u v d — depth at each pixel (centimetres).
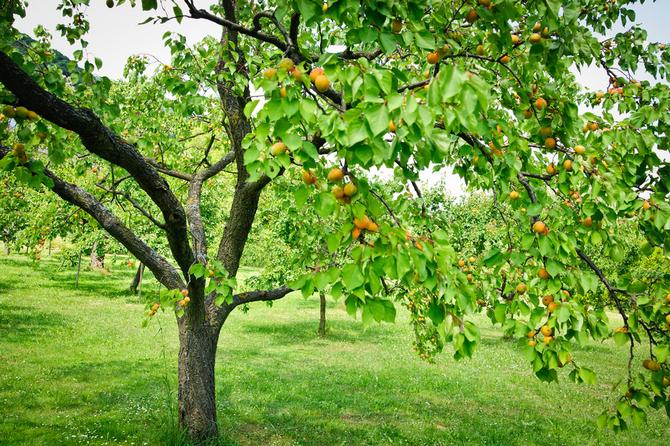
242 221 534
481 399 884
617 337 254
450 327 186
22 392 710
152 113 631
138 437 564
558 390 974
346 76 155
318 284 185
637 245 1024
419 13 175
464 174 300
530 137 272
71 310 1491
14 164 249
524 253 236
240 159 526
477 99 142
